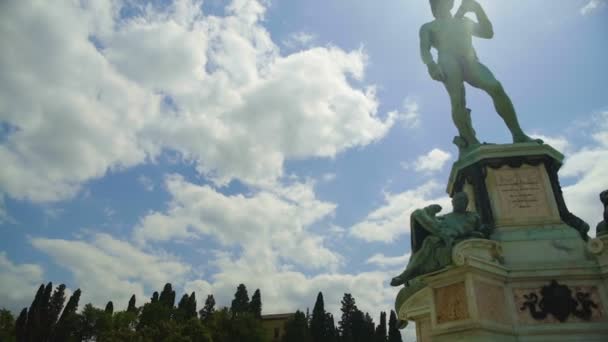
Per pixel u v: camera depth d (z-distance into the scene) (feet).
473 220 21.22
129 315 256.32
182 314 236.02
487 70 28.73
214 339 192.65
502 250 20.99
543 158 24.86
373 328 233.96
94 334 239.09
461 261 18.56
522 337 18.51
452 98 28.86
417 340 24.77
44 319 249.34
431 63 30.17
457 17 31.71
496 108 27.86
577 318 18.86
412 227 22.29
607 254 19.52
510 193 23.94
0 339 221.66
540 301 19.39
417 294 24.32
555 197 23.86
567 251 21.02
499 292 19.31
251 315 208.74
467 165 25.91
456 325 18.01
